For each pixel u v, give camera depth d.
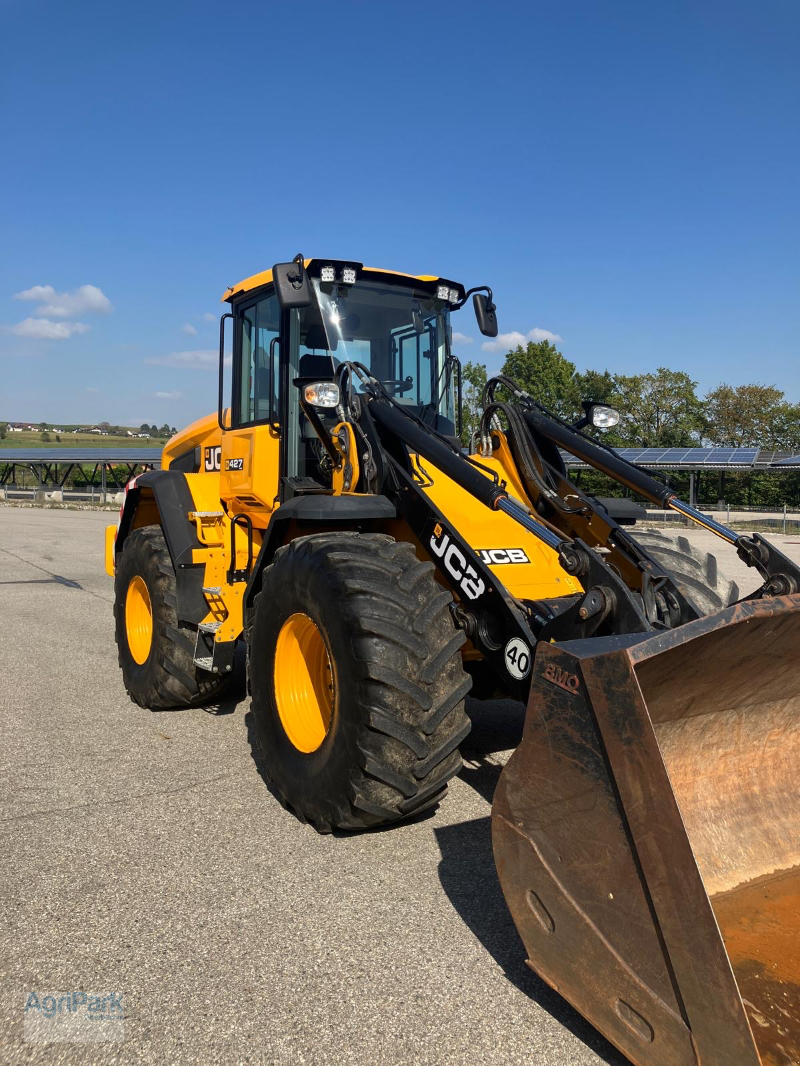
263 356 4.63
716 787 2.59
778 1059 1.78
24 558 14.70
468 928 2.66
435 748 2.98
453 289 4.64
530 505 4.08
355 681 2.96
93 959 2.49
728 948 2.18
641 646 1.89
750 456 30.69
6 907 2.78
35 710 5.21
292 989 2.34
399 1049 2.10
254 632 3.72
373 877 3.00
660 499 3.35
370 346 4.38
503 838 2.23
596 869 1.99
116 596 5.70
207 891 2.89
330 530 3.93
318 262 4.07
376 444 3.65
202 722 4.99
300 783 3.35
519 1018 2.22
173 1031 2.17
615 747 1.90
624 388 52.09
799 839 2.64
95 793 3.82
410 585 3.09
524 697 2.95
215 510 5.16
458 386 4.82
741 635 2.11
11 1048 2.11
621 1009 1.92
